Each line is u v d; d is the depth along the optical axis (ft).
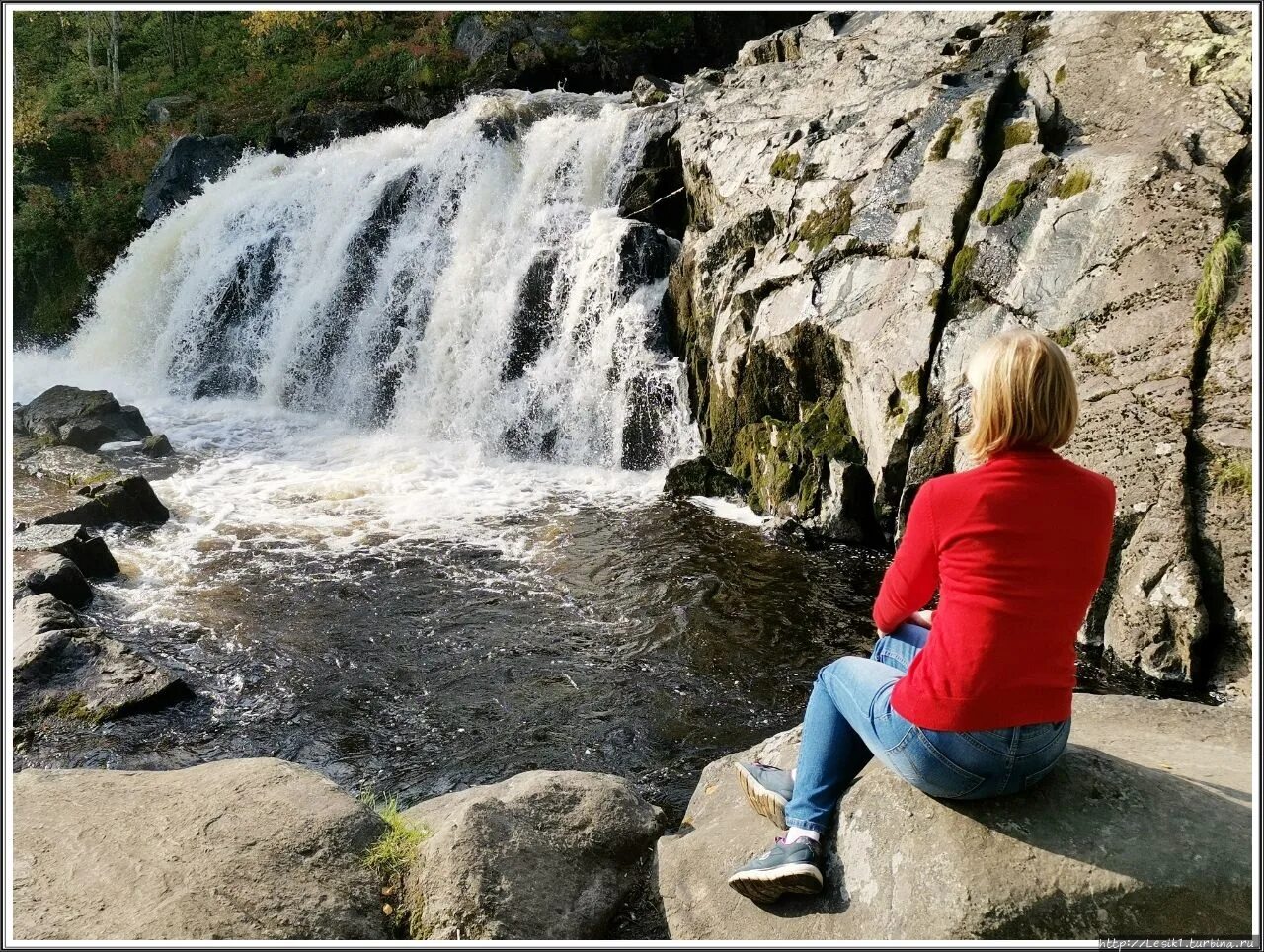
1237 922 7.29
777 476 25.46
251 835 9.63
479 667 17.87
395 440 34.96
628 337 32.24
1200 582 15.90
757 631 19.11
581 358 33.27
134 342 49.90
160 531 24.77
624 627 19.36
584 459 32.30
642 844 10.52
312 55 73.67
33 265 59.16
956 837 7.95
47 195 62.39
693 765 14.75
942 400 21.48
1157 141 20.34
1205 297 17.62
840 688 8.43
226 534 24.63
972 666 7.16
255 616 19.89
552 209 37.58
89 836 9.56
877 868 8.16
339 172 46.42
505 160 40.93
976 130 23.90
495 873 9.21
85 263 58.39
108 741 15.37
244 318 44.70
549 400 33.27
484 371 35.01
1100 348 18.98
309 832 9.76
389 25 72.54
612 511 26.58
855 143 27.27
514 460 32.68
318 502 27.40
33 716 15.85
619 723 15.96
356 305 40.60
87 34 78.69
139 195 61.05
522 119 44.50
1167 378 17.66
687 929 9.05
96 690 16.31
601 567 22.43
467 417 34.86
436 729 15.88
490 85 58.18
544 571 22.24
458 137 42.65
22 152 65.26
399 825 10.22
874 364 22.93
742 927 8.73
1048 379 7.07
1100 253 19.80
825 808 8.77
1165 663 16.12
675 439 31.04
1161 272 18.63
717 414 29.45
